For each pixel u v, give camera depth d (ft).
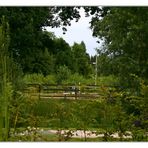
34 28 103.76
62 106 29.89
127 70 46.06
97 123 29.43
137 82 41.96
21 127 28.76
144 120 29.07
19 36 101.04
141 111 29.37
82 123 29.40
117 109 29.27
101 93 29.71
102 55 54.90
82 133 30.60
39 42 105.81
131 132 28.91
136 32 43.42
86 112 29.53
